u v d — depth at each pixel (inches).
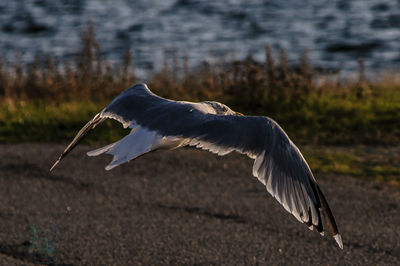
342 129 711.1
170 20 2428.6
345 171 584.1
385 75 1023.6
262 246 415.8
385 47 1873.8
